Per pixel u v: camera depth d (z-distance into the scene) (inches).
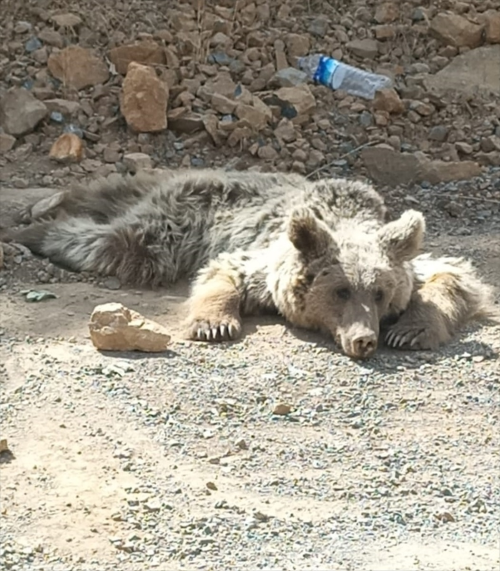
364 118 267.9
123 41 275.1
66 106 262.7
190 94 265.6
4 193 245.1
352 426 188.4
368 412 191.0
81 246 225.0
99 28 277.0
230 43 278.2
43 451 180.2
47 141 259.3
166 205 227.0
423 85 275.0
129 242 223.6
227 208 226.5
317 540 169.8
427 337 205.3
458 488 178.5
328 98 271.4
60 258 226.7
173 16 279.9
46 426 184.4
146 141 260.7
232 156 260.8
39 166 254.5
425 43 285.7
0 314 209.0
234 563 166.4
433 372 199.8
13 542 167.5
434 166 258.1
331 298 204.4
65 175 253.0
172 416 187.8
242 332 207.9
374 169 260.1
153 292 221.9
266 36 280.5
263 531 170.6
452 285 213.3
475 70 280.8
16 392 190.1
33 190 247.1
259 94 269.4
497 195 254.7
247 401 191.6
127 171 255.0
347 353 201.5
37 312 210.4
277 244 213.5
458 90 274.7
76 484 175.5
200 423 187.2
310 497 176.2
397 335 205.6
